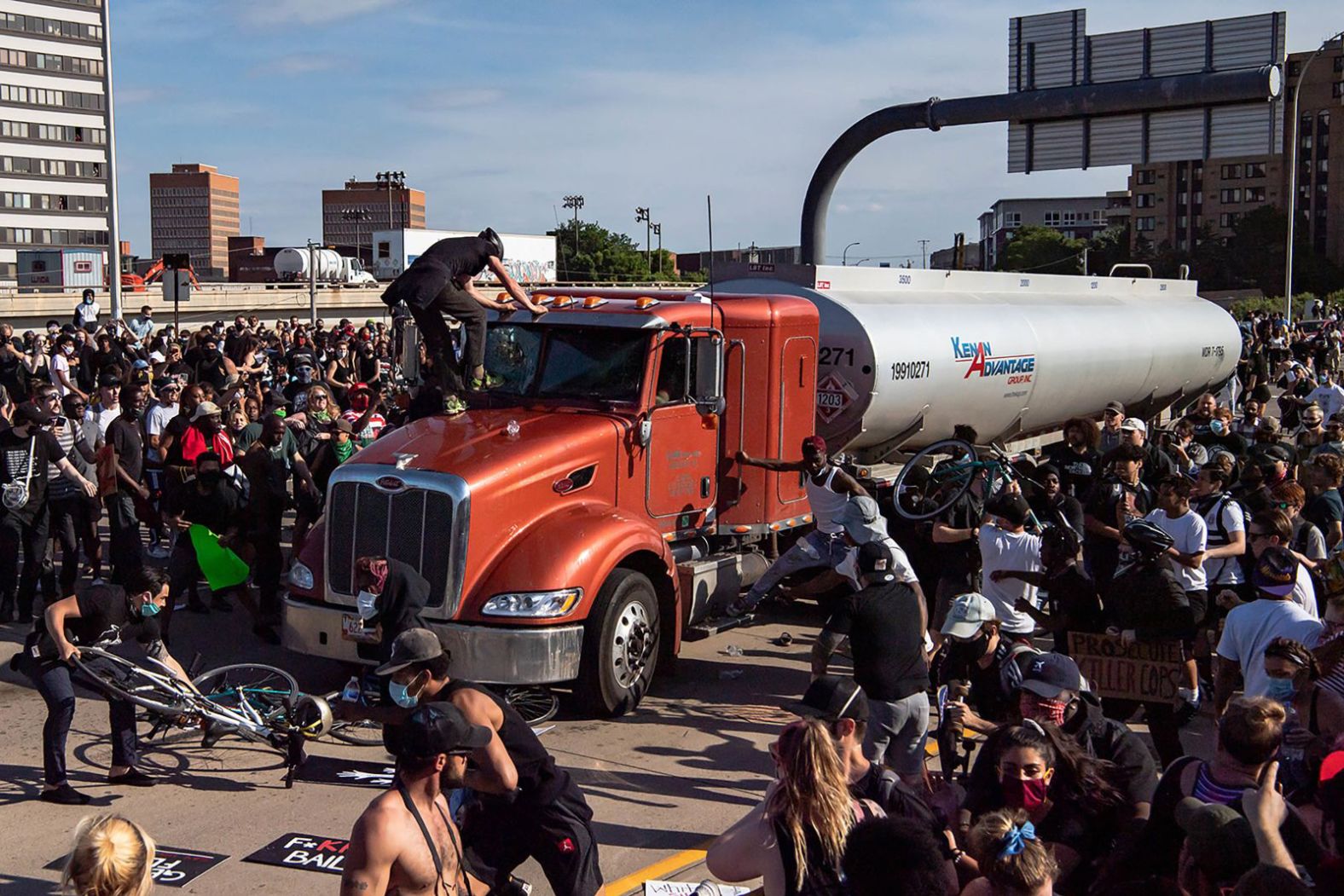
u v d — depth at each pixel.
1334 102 132.62
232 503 10.57
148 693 7.51
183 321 58.97
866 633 6.21
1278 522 6.86
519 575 8.43
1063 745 4.73
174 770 7.85
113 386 14.02
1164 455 12.01
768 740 8.48
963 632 6.32
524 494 8.69
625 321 9.52
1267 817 4.11
